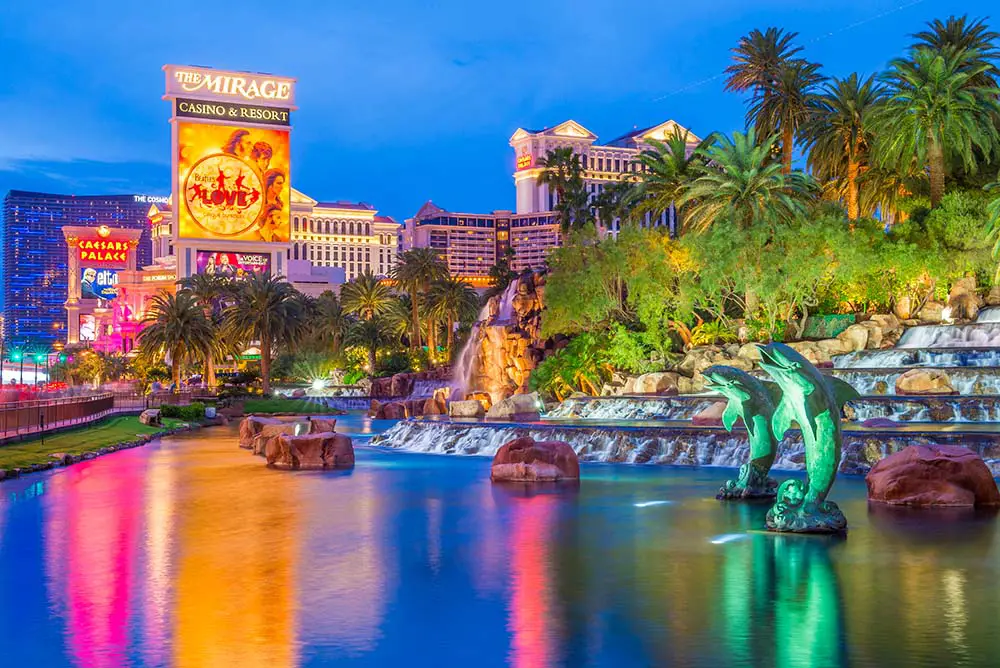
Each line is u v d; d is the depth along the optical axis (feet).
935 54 239.50
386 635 48.73
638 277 224.33
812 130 279.90
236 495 105.70
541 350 254.06
